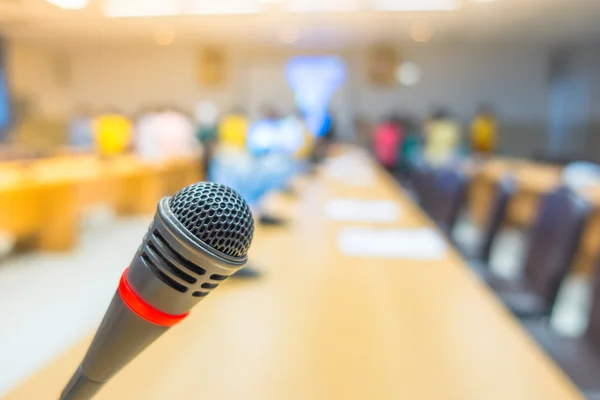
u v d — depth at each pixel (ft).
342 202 9.42
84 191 14.97
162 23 18.06
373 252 5.32
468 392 2.35
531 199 15.23
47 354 6.97
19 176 12.33
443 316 3.40
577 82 35.29
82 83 37.88
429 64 36.29
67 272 10.78
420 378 2.48
